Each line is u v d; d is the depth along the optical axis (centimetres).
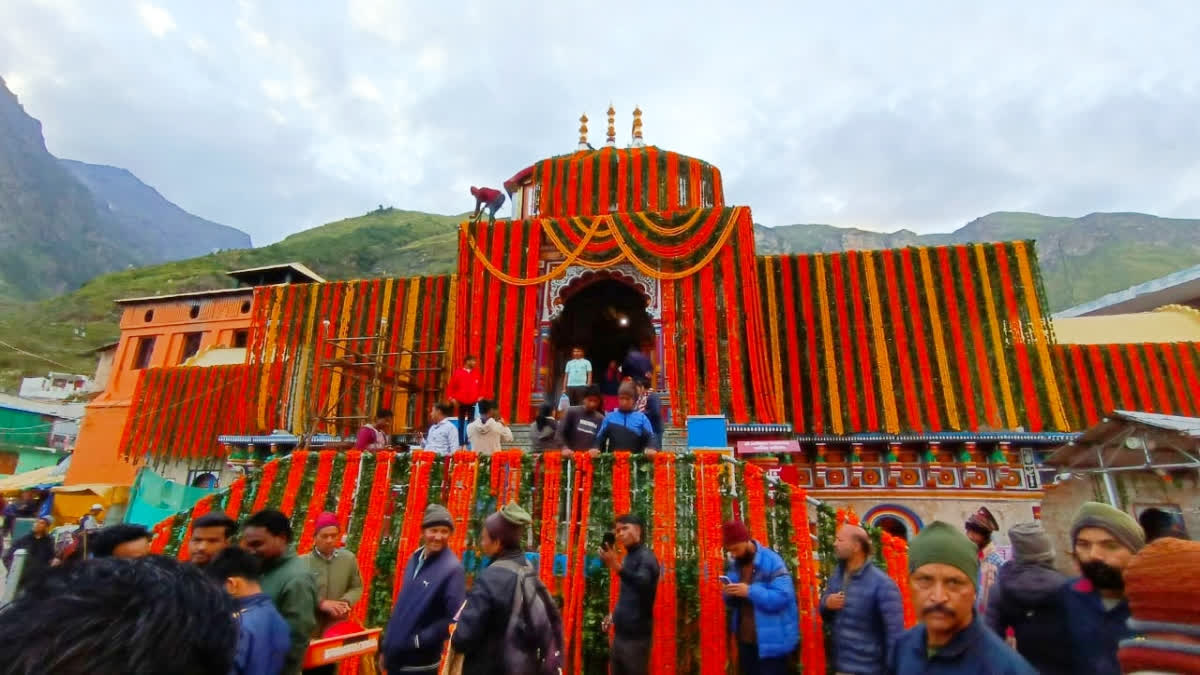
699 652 679
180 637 117
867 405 1588
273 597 449
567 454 808
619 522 571
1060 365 1605
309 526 823
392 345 1798
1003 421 1522
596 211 1705
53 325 6194
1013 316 1609
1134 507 1039
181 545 838
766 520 724
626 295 1930
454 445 966
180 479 2112
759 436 1346
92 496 2061
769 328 1711
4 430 3219
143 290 6750
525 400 1426
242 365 2219
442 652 489
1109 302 3112
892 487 1549
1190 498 994
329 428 1716
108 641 106
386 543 800
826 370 1644
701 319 1419
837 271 1748
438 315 1811
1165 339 2116
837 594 484
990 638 276
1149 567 197
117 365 3150
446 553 517
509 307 1511
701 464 765
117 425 2470
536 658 430
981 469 1523
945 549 284
